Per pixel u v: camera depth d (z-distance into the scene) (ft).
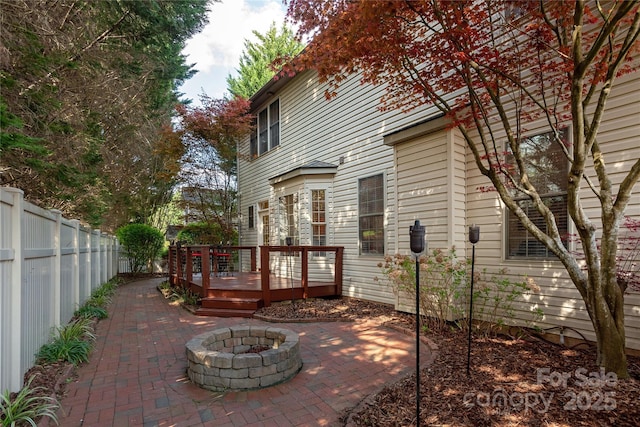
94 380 10.77
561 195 13.34
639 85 11.42
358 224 23.67
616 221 9.41
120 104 25.13
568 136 13.07
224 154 37.68
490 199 15.48
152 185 49.49
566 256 10.11
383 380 10.43
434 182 16.66
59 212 13.70
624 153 11.75
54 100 15.72
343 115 25.38
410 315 17.90
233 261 44.16
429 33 16.21
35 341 10.92
